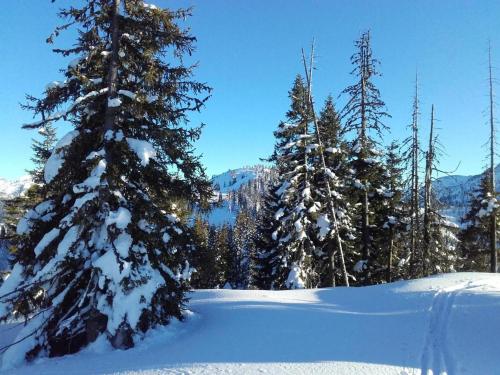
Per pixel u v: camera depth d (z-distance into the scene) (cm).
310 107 2316
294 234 2439
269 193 3222
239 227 7894
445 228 2780
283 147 2383
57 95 1057
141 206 1046
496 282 1419
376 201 2998
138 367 777
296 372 678
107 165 1005
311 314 1124
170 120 1133
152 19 1106
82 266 1031
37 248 971
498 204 2811
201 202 1134
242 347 842
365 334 898
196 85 1114
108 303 964
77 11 1052
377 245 3183
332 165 2683
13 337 1211
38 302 1048
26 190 2344
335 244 2558
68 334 1014
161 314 1075
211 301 1452
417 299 1224
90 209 989
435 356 746
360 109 2397
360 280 2891
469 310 1016
